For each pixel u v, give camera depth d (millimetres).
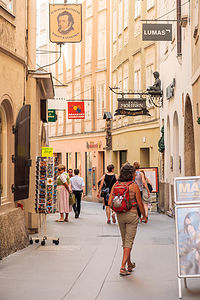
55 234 14977
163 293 7613
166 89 21641
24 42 13195
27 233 12781
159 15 24609
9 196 12156
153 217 20516
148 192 18016
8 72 11977
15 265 9992
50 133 46469
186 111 16969
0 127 11891
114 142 33250
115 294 7586
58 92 26391
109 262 10312
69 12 16141
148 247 12242
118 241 13438
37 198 12859
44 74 15242
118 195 9008
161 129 23453
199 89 13680
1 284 8297
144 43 27469
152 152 26219
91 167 38469
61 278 8766
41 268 9688
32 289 7930
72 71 41938
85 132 39438
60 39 16141
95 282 8422
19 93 12812
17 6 12688
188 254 7312
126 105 23500
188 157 17266
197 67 14086
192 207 7418
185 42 16656
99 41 37500
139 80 28484
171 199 20875
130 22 29984
